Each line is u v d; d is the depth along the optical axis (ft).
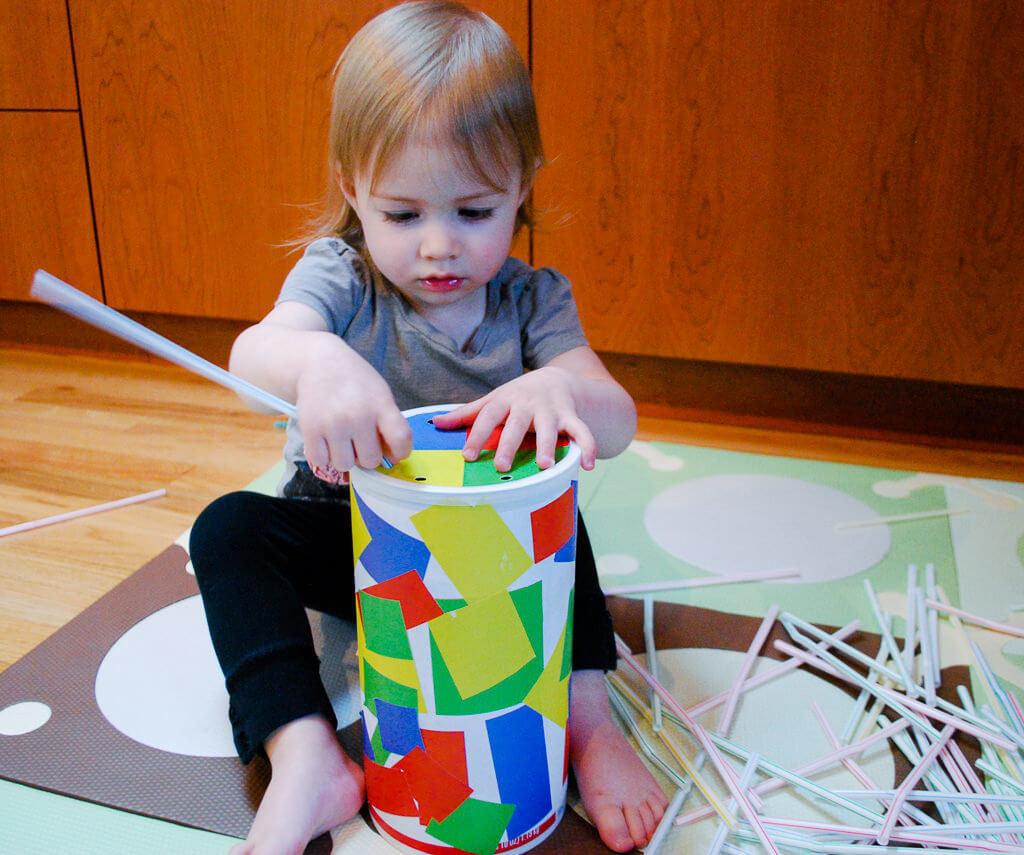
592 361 2.65
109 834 2.01
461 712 1.84
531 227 3.34
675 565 3.20
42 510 3.51
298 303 2.45
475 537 1.74
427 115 2.20
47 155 4.99
